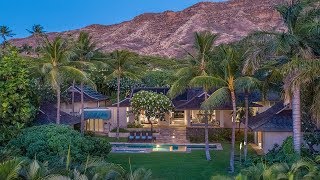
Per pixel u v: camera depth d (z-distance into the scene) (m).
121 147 45.28
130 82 70.19
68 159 18.25
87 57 47.03
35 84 40.31
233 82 31.69
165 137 51.16
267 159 30.00
